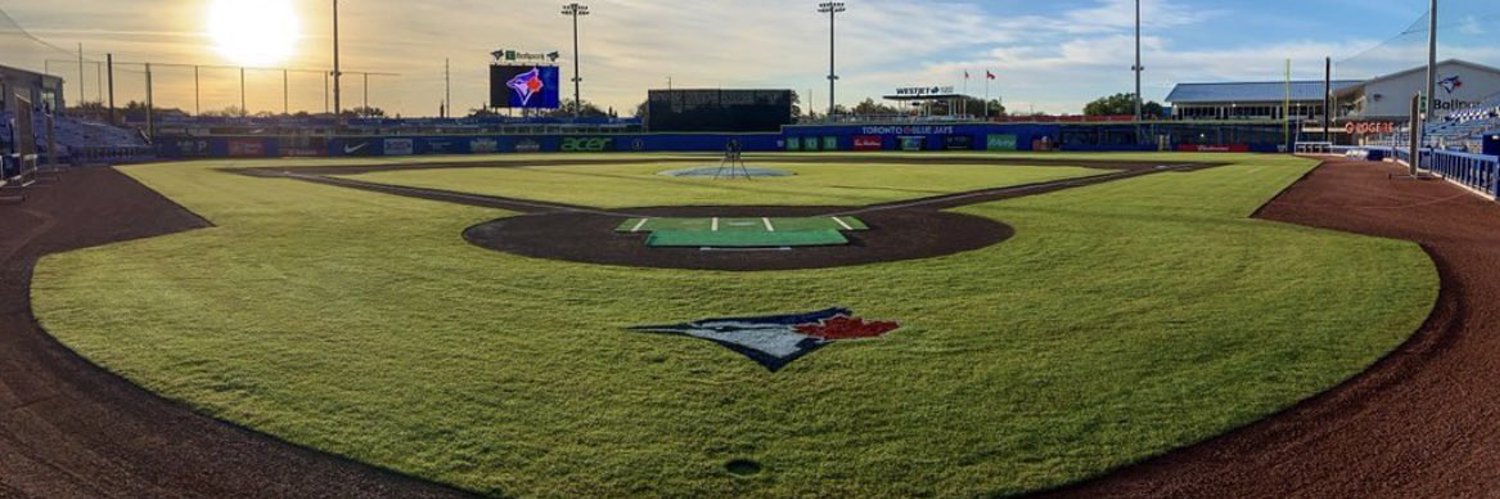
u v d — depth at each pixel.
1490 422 5.09
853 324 7.30
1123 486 4.32
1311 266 10.16
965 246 11.94
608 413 5.21
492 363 6.20
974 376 5.88
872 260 10.71
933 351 6.46
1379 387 5.71
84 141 49.44
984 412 5.22
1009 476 4.40
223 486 4.36
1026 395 5.51
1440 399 5.49
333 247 11.95
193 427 5.09
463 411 5.26
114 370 6.15
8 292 8.93
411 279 9.45
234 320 7.55
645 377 5.86
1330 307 7.96
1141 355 6.37
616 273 9.78
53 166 29.45
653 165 39.25
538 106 67.88
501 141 61.09
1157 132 61.34
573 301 8.26
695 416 5.16
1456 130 35.31
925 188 23.52
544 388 5.65
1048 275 9.59
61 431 5.09
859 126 64.19
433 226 14.43
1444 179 26.27
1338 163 38.72
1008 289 8.79
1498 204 18.23
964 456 4.62
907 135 64.00
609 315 7.66
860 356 6.33
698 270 9.98
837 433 4.91
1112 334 6.96
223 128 67.25
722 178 28.72
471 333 7.02
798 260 10.72
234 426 5.09
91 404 5.51
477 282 9.25
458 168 36.50
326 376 5.93
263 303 8.24
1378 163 38.38
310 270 10.05
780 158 48.28
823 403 5.37
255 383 5.81
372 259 10.86
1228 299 8.30
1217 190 22.20
